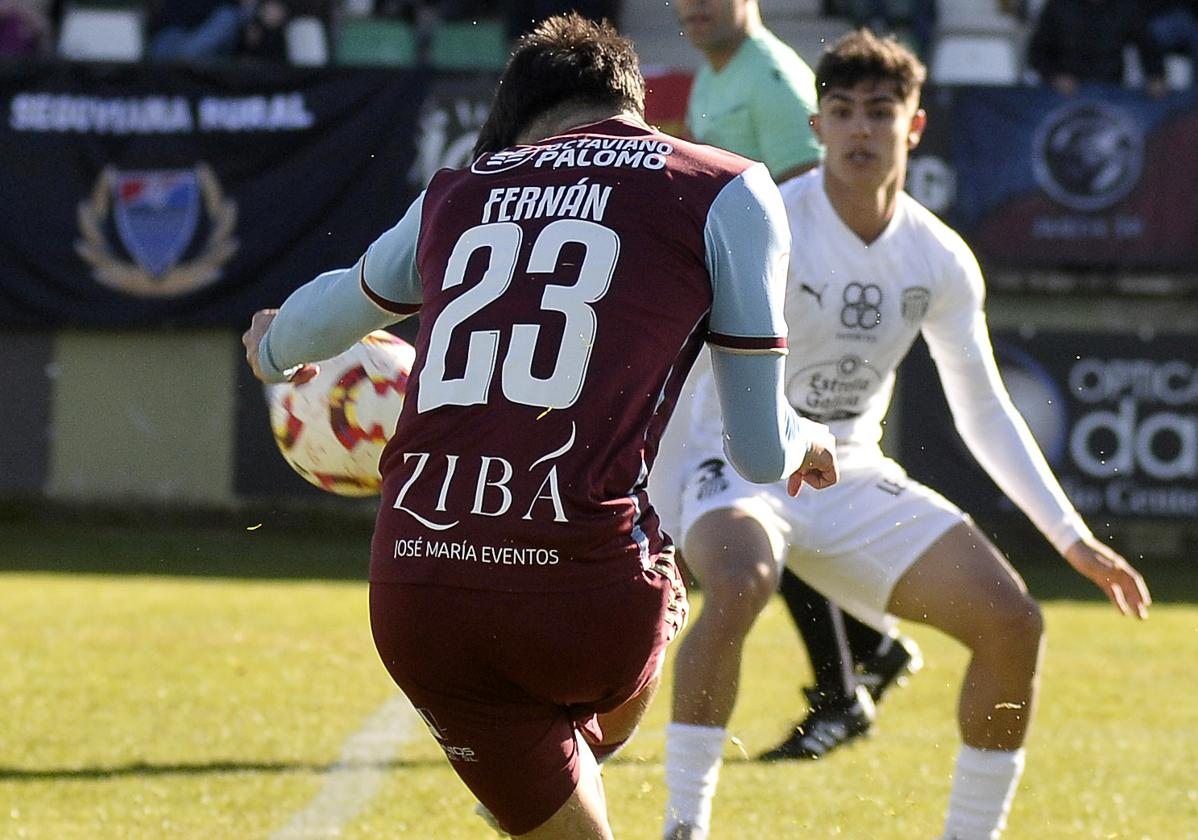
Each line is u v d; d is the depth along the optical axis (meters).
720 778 16.58
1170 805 15.87
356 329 10.09
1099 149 39.81
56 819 14.48
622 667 9.04
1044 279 39.97
